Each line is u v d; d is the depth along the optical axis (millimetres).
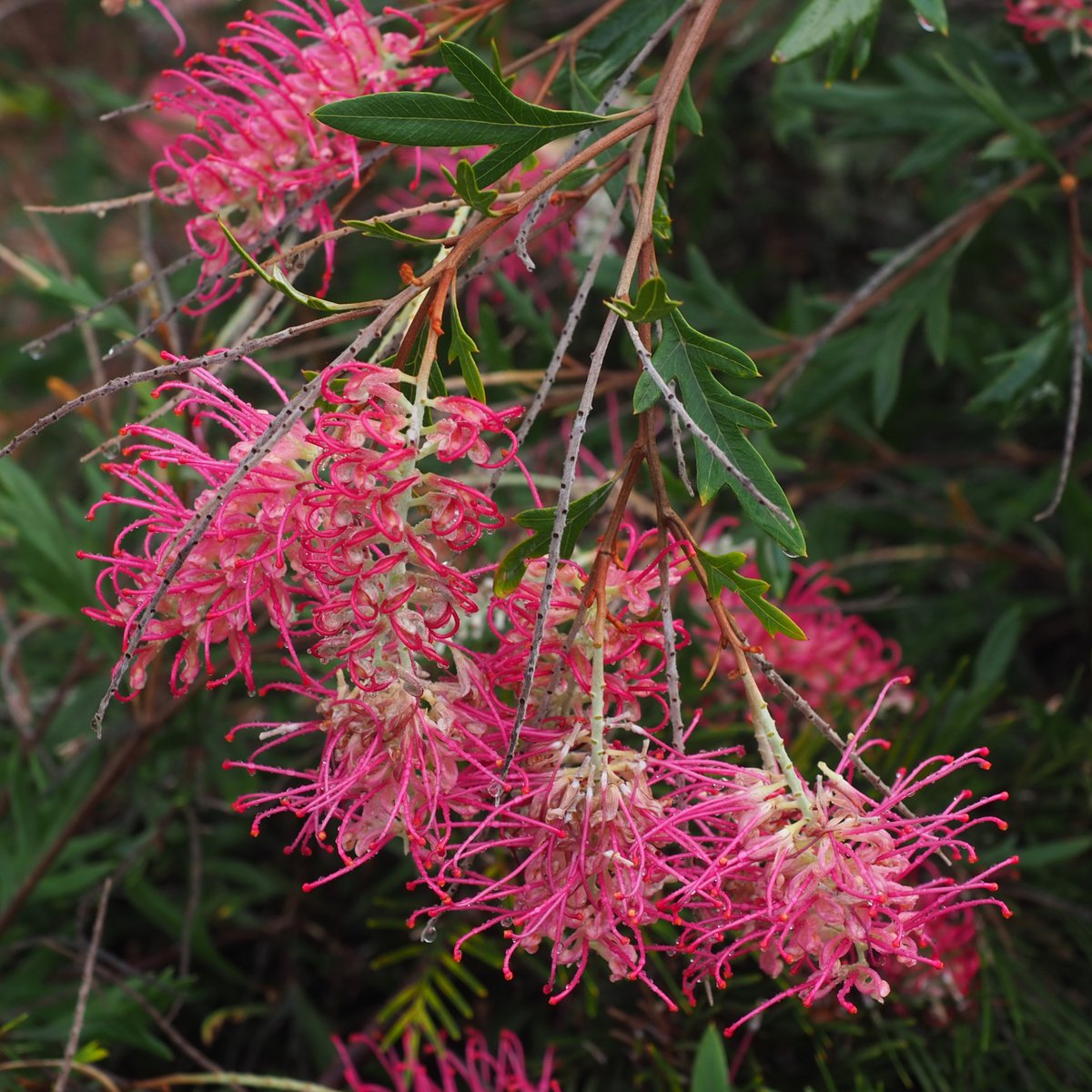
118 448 896
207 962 1207
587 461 1285
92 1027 1115
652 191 888
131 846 1195
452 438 838
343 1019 1211
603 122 894
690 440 1153
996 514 1483
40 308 2053
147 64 2098
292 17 973
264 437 820
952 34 1248
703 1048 991
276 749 1237
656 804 856
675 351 883
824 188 1879
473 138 886
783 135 1441
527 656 873
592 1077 1121
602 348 854
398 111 880
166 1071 1211
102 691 1245
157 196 983
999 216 1466
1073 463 1406
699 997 1081
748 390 1219
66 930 1211
